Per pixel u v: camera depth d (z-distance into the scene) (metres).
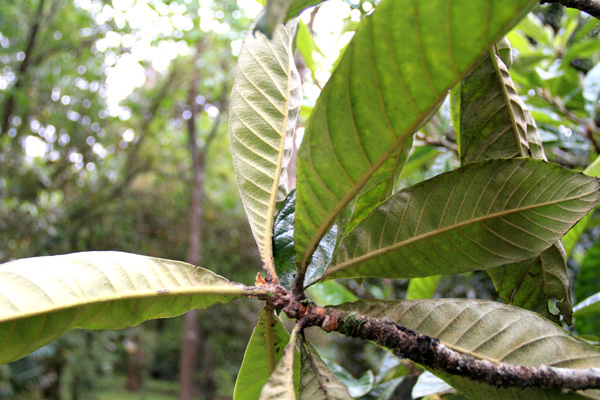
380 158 0.25
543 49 0.94
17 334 0.26
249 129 0.38
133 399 6.32
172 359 7.45
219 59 3.78
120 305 0.29
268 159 0.37
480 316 0.30
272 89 0.39
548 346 0.29
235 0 3.04
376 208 0.33
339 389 0.30
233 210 4.97
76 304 0.28
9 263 0.27
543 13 1.28
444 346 0.28
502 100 0.36
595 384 0.26
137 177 4.74
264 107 0.38
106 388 6.14
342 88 0.24
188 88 4.20
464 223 0.32
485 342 0.30
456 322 0.30
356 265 0.33
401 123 0.24
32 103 3.48
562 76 0.81
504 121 0.37
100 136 4.27
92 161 4.13
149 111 4.38
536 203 0.31
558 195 0.30
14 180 3.00
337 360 2.17
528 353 0.29
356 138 0.25
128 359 7.04
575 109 0.87
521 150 0.37
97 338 4.13
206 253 4.78
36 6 3.65
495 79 0.36
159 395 6.92
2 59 3.49
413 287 0.59
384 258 0.33
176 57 3.71
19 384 2.99
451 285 1.32
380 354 1.85
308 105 0.83
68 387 4.38
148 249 4.86
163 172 4.74
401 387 0.73
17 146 3.02
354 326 0.29
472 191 0.31
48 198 2.87
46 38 3.64
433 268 0.33
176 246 5.04
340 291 0.63
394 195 0.32
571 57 0.79
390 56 0.22
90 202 4.02
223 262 4.86
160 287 0.30
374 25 0.22
